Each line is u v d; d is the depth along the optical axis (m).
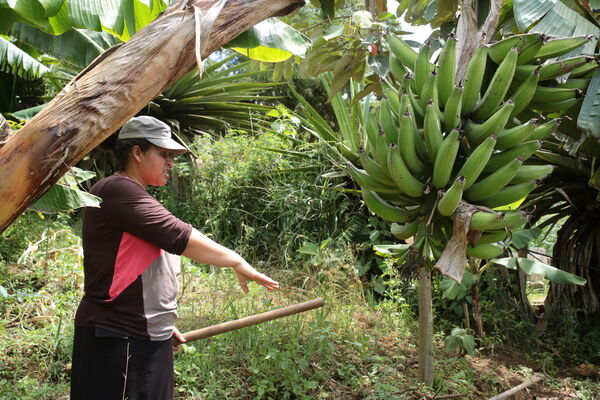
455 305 5.06
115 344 2.07
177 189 7.12
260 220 6.52
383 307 4.90
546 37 2.23
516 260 4.23
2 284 4.42
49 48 3.03
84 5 1.95
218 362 3.56
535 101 2.50
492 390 3.96
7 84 4.24
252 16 1.76
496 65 2.38
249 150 6.82
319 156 6.22
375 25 3.46
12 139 1.44
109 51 1.58
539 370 4.45
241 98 8.60
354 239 5.86
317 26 3.90
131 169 2.23
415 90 2.44
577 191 4.85
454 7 3.30
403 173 2.12
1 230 1.45
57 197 1.99
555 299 5.14
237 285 4.68
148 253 2.11
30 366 3.40
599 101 2.36
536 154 4.52
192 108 8.38
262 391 3.15
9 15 2.17
